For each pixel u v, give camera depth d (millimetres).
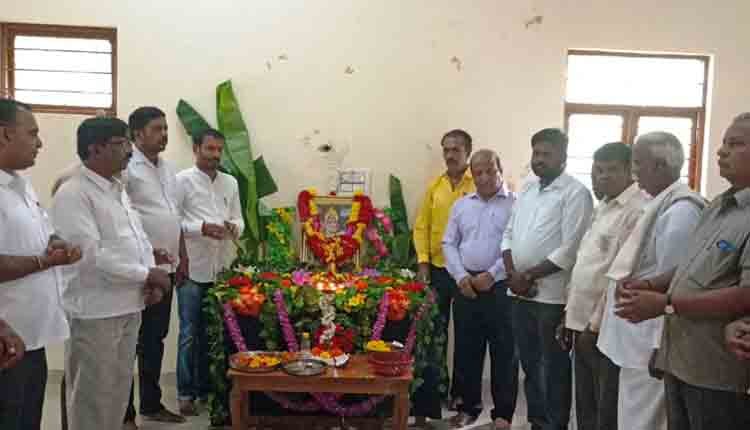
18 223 2064
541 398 3180
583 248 2766
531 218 3145
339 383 2850
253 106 4230
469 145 3895
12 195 2086
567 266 2967
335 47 4230
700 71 4441
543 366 3094
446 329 3898
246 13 4195
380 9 4223
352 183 4238
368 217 4102
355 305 3215
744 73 4320
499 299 3420
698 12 4281
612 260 2576
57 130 4164
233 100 4168
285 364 2928
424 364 3285
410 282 3533
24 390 2133
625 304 1867
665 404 2258
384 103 4266
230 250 4184
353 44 4234
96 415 2541
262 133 4242
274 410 3324
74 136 4180
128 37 4145
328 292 3285
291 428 3318
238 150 4125
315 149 4262
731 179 1771
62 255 2086
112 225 2508
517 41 4262
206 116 4207
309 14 4211
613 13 4266
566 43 4266
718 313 1689
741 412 1772
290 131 4250
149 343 3416
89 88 4270
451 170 3879
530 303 3104
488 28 4254
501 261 3424
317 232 4078
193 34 4176
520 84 4281
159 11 4152
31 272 2018
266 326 3223
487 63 4266
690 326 1831
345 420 3295
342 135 4266
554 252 2988
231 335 3209
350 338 3223
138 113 3244
